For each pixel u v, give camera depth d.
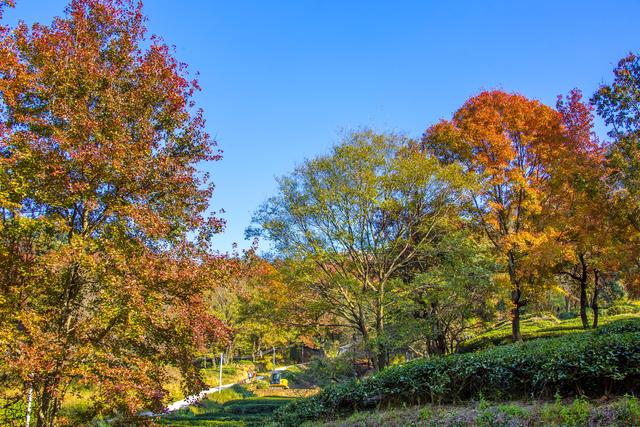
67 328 9.54
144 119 10.17
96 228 10.07
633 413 6.64
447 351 20.95
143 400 9.06
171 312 9.70
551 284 20.47
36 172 8.77
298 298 18.39
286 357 51.81
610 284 26.55
